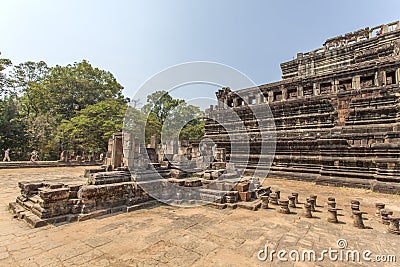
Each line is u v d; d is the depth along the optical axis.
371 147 13.96
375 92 16.17
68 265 4.41
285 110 21.92
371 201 10.46
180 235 6.04
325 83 21.80
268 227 6.75
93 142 32.72
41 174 17.97
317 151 17.84
